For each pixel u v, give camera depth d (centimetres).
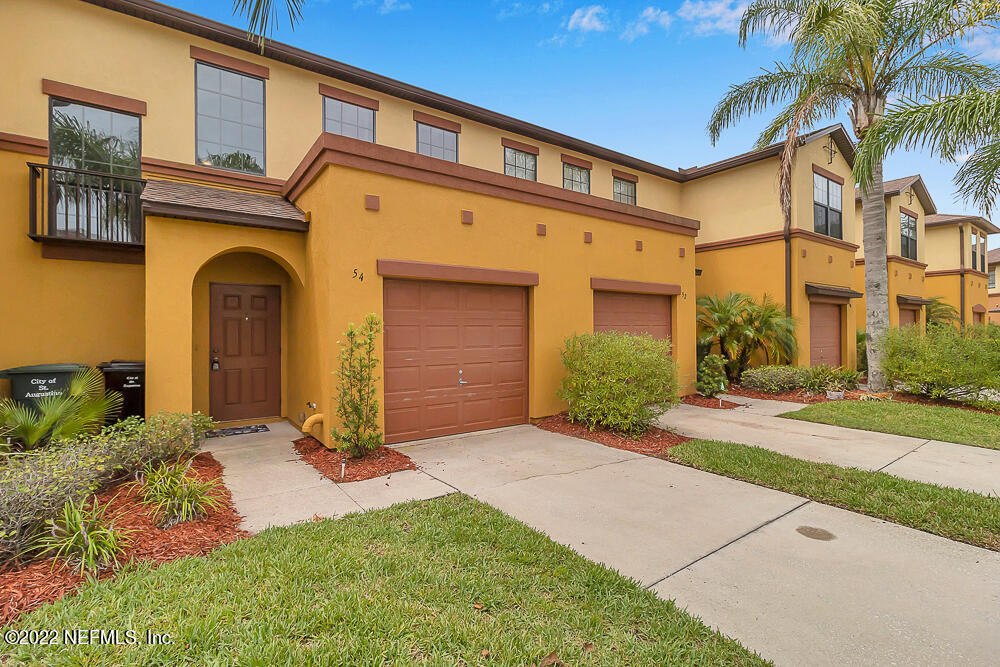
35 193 686
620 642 254
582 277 891
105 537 323
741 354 1287
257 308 827
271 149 918
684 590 309
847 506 457
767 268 1362
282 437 710
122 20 783
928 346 1037
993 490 500
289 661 225
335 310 618
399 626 256
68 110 746
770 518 428
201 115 851
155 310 627
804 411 934
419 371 703
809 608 290
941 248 2288
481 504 448
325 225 630
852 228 1591
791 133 1153
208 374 780
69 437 521
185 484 411
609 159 1448
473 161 1194
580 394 773
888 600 299
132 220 767
